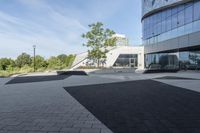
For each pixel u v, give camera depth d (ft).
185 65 100.27
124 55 158.10
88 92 38.34
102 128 18.10
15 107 26.71
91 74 96.27
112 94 35.47
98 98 32.01
